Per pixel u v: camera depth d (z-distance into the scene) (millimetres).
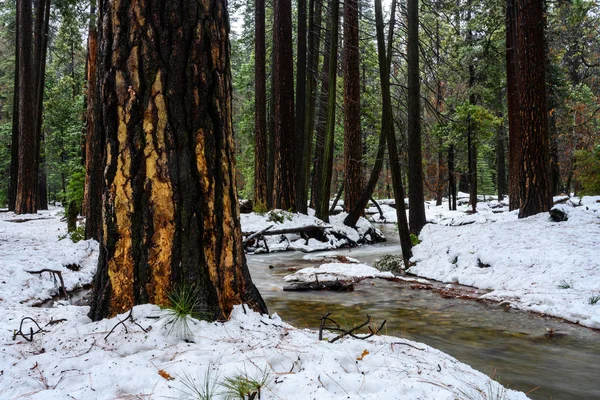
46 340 3074
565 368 4344
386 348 3318
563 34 19500
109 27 3428
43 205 33250
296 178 19359
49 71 37312
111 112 3377
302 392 2312
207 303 3314
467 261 9781
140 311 3146
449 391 2496
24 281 7344
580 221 10188
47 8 23734
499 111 29547
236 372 2467
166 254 3275
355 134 20750
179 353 2723
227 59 3701
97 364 2652
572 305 6301
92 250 10555
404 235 11562
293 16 27750
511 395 2990
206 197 3420
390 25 13719
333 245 16656
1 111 43562
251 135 33219
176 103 3367
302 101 19125
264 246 15523
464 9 22141
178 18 3416
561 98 24281
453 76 25125
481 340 5309
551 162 25094
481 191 49438
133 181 3305
